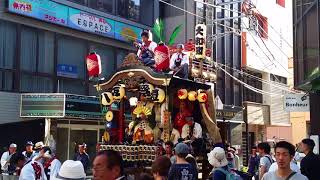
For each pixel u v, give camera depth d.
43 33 19.41
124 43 23.17
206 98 12.45
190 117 12.38
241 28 28.97
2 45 17.77
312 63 13.26
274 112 31.47
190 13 24.66
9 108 17.67
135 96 14.15
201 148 12.02
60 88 19.95
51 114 17.20
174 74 12.28
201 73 13.09
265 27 31.19
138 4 24.25
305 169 7.50
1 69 17.67
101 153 4.05
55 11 19.53
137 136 12.09
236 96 29.19
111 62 22.58
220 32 27.92
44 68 19.36
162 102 11.88
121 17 23.06
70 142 19.36
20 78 18.34
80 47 21.00
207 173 12.08
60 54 20.08
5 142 17.22
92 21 21.30
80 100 17.70
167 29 26.59
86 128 20.08
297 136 34.31
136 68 12.05
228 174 6.64
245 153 28.41
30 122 17.92
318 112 15.75
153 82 11.70
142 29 24.30
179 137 12.16
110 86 12.76
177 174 7.02
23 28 18.61
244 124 28.92
